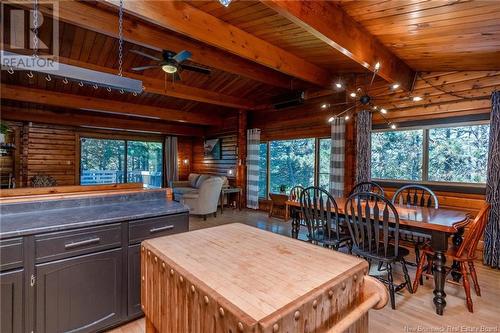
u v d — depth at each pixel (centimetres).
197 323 86
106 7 315
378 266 314
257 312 70
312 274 95
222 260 106
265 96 670
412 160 429
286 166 664
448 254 242
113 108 625
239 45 339
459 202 377
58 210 221
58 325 173
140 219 209
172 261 104
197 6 294
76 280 179
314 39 354
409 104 427
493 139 333
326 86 493
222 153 855
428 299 250
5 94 493
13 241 157
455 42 276
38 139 702
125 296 202
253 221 575
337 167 516
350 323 85
